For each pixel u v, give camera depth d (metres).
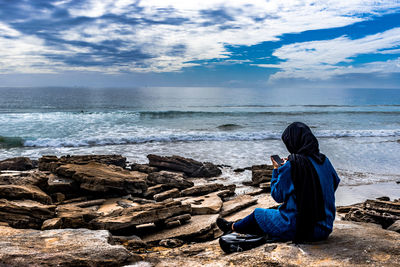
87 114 31.72
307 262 2.47
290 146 2.78
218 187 7.28
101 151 14.96
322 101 73.19
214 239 4.68
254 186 8.66
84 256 2.63
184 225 4.90
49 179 6.29
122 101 66.38
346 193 8.62
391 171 11.33
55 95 97.56
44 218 4.23
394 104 62.16
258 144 17.28
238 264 2.62
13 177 5.73
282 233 2.76
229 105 57.12
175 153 14.40
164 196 6.36
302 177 2.60
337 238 2.93
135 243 4.23
